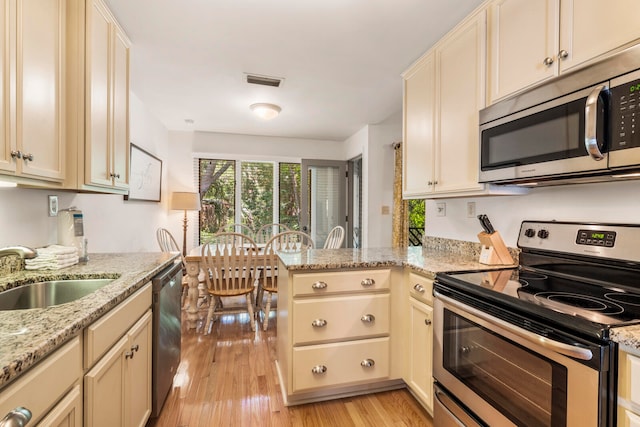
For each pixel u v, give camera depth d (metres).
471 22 1.65
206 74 2.57
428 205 2.54
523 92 1.31
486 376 1.19
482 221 1.77
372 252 2.23
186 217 4.32
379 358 1.81
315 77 2.62
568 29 1.17
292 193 5.02
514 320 1.06
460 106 1.73
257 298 3.32
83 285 1.44
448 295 1.40
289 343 1.69
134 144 3.09
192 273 2.85
